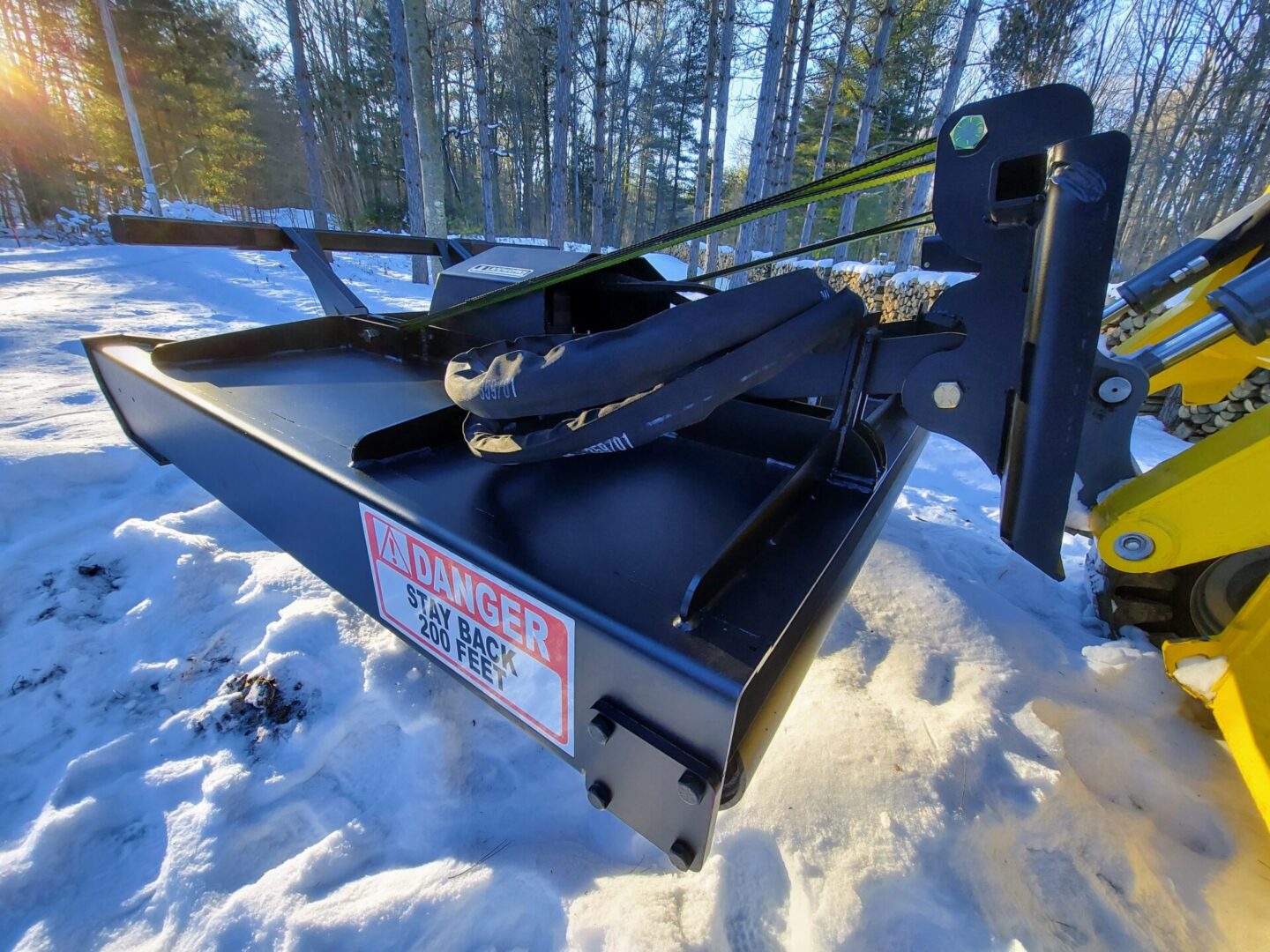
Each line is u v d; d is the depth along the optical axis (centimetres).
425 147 754
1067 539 243
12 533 183
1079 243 61
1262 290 68
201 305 562
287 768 118
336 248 211
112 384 180
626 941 88
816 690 140
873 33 1463
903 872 100
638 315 162
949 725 129
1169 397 395
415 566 93
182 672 139
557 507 98
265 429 122
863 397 98
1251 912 99
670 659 64
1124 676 148
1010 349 75
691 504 102
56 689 133
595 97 1088
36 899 96
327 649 145
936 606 171
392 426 107
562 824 109
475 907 95
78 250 928
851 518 95
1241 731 102
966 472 331
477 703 132
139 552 175
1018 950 89
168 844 104
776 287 77
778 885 99
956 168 69
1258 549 145
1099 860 105
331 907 94
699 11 1645
